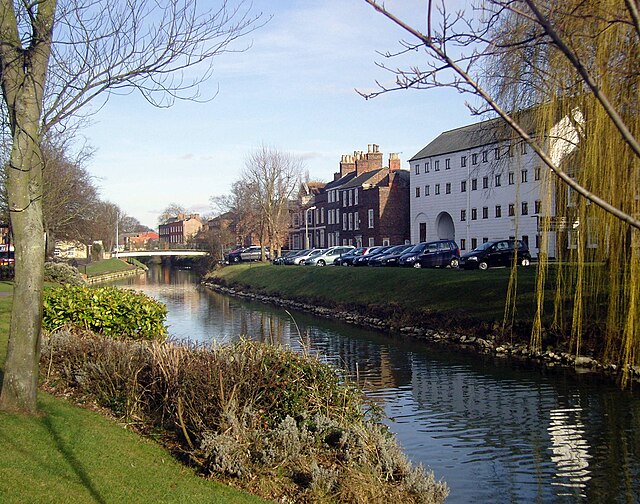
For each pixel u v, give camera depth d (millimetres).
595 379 15570
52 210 32281
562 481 9336
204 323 28703
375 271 35938
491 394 14531
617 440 11055
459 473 9719
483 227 50750
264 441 7707
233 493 6832
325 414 8578
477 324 22500
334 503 7027
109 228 83625
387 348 21469
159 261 123438
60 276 35094
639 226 2896
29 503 5672
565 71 12188
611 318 14531
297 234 88562
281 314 33031
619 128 2840
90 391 10000
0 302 23453
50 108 8500
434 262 39469
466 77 3088
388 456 7816
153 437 8430
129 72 8625
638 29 2754
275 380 8500
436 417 12766
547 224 15266
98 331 13867
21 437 7309
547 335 18984
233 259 74312
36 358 8469
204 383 8305
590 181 13266
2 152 19844
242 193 78000
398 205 62781
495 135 18703
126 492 6336
